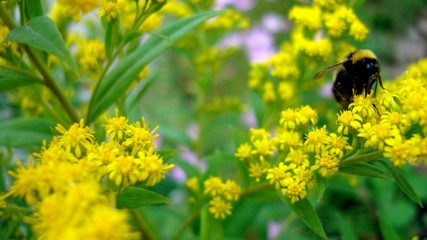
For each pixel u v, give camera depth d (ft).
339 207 0.91
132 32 0.64
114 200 0.55
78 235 0.49
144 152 0.58
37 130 0.66
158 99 1.40
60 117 0.70
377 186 0.89
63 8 0.69
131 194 0.57
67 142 0.58
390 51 1.29
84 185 0.52
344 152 0.60
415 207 0.89
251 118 1.11
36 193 0.56
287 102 0.75
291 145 0.62
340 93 0.69
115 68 0.67
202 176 0.69
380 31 1.30
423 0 1.30
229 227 0.76
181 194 1.00
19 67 0.64
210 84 0.92
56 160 0.56
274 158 0.66
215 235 0.66
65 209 0.51
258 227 0.87
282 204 0.88
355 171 0.59
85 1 0.67
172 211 0.84
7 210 0.58
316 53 0.73
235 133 0.68
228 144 1.10
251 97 0.78
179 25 0.68
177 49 0.91
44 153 0.57
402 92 0.58
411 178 0.89
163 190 0.91
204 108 0.93
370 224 0.88
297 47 0.74
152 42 0.68
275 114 0.76
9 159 0.69
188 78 1.40
